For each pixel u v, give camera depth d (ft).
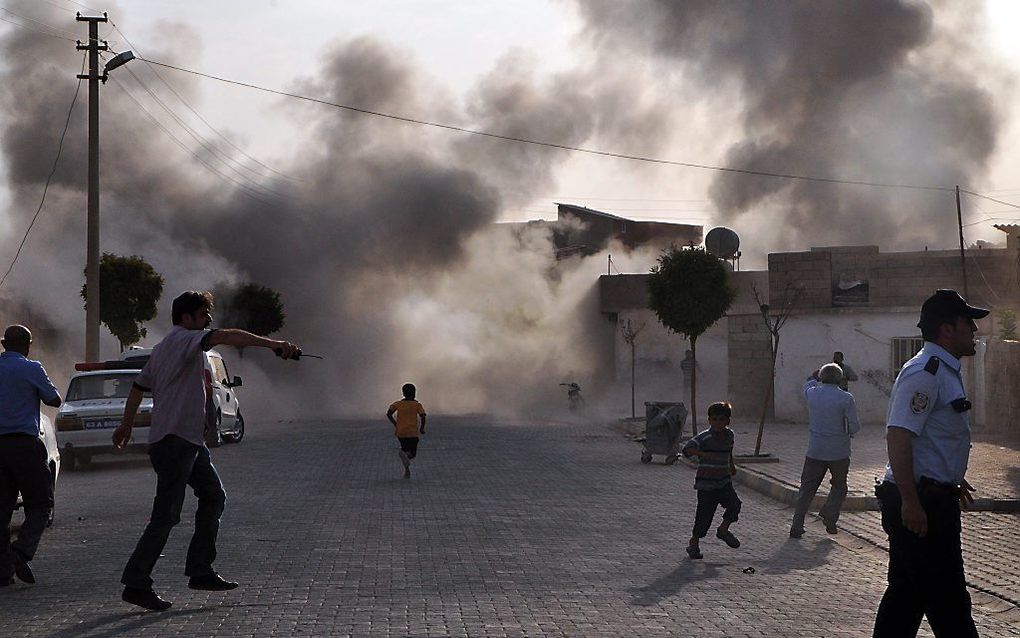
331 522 39.63
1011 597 27.04
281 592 26.43
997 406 82.48
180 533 36.76
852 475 53.21
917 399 17.21
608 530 38.55
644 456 65.77
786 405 103.81
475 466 63.46
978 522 39.81
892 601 17.62
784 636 22.38
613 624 23.26
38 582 28.25
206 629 22.24
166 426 24.26
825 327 102.12
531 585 27.89
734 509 33.60
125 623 22.82
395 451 74.69
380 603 25.14
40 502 28.30
